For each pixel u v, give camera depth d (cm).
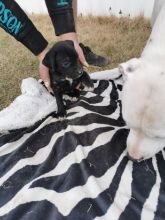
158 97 32
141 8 61
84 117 45
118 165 40
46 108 47
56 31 46
